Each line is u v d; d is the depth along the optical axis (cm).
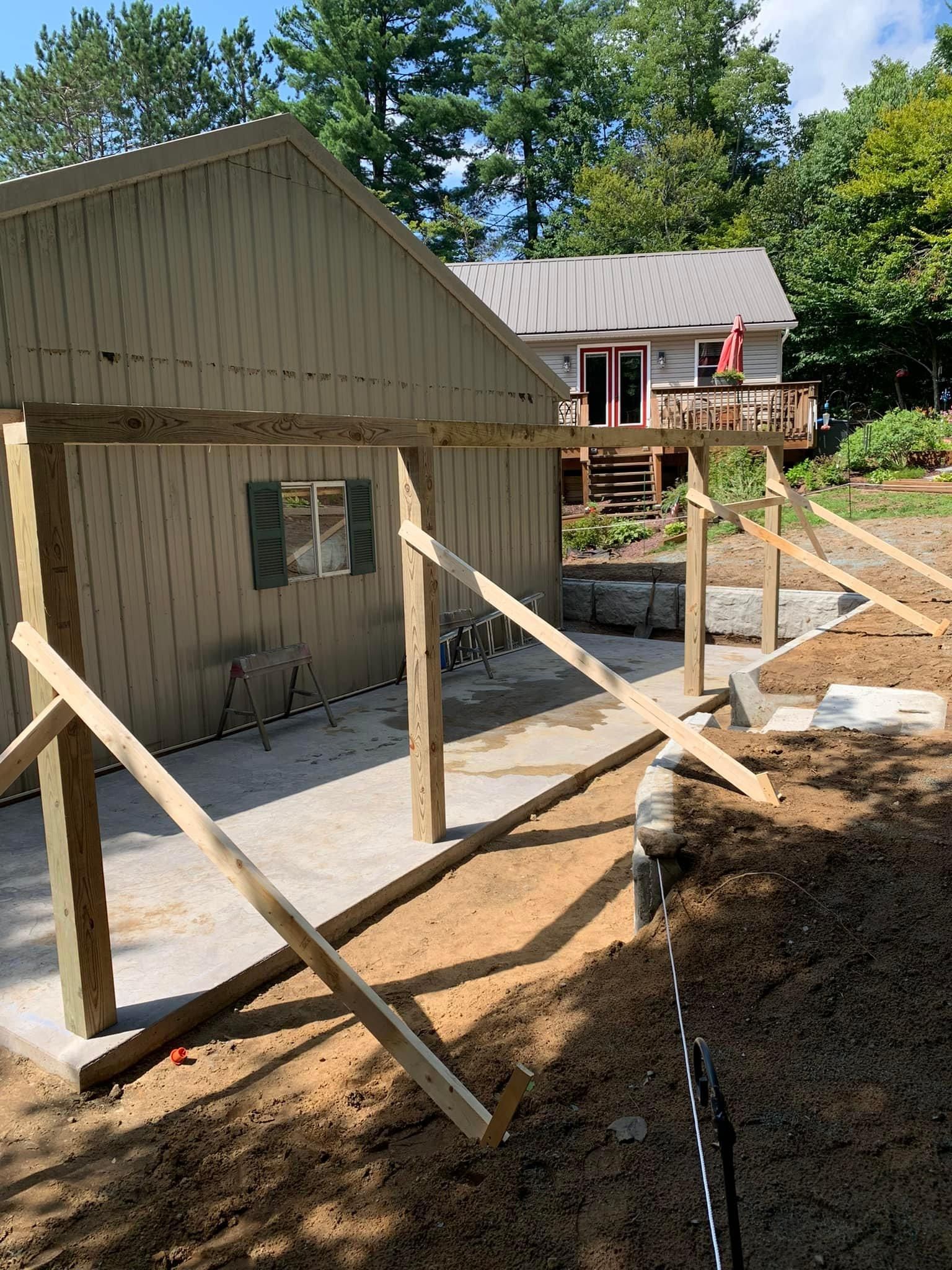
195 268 752
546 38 4394
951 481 1728
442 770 573
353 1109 324
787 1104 273
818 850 402
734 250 2567
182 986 411
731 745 541
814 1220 233
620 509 1989
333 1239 258
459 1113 282
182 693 773
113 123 4006
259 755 754
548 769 711
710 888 384
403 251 970
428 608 551
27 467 338
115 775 718
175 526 757
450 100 3944
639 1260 229
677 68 4669
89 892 366
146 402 716
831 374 3350
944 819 426
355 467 941
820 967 332
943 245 2891
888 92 3744
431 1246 247
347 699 945
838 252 3002
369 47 3825
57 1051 363
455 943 470
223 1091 352
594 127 4525
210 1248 264
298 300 852
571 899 517
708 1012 320
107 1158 315
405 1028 296
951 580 934
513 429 622
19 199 613
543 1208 253
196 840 317
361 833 588
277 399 834
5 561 640
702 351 2334
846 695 662
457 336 1056
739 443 952
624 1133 274
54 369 648
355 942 474
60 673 343
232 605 813
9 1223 283
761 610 1203
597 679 505
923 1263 217
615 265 2567
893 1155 250
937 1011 302
